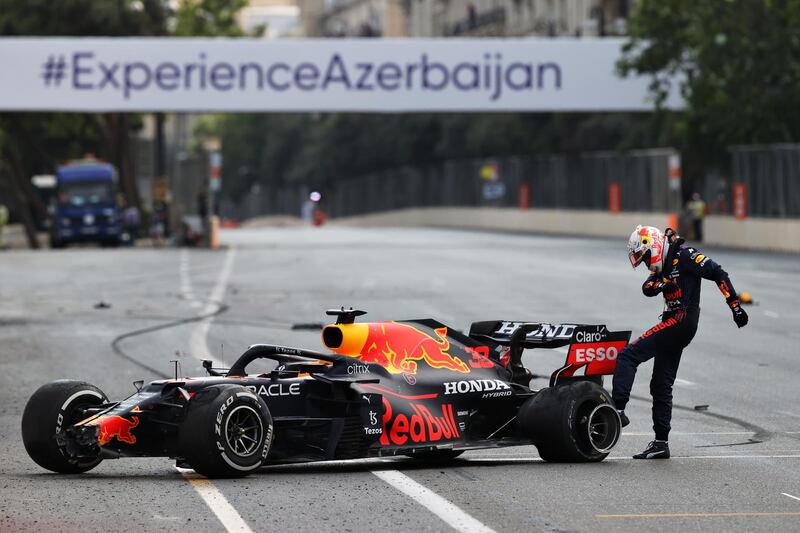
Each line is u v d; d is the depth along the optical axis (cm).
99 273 11912
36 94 15788
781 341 6538
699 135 16538
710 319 7569
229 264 12938
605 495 2948
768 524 2644
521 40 16238
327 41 16062
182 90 15925
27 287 10431
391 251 14950
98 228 19875
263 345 3312
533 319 7544
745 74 15838
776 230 14812
